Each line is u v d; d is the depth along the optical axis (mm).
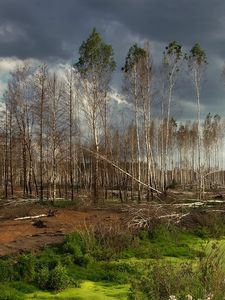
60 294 11789
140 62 41562
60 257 15023
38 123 37312
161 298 8648
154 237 19250
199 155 43000
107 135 41906
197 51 44219
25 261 13266
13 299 11109
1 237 18781
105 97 40688
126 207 25516
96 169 37875
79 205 29219
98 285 12695
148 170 39469
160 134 57125
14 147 43156
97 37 39625
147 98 41688
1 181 58281
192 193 40188
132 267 14094
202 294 8328
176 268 10617
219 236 20406
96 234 17703
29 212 26203
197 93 44688
